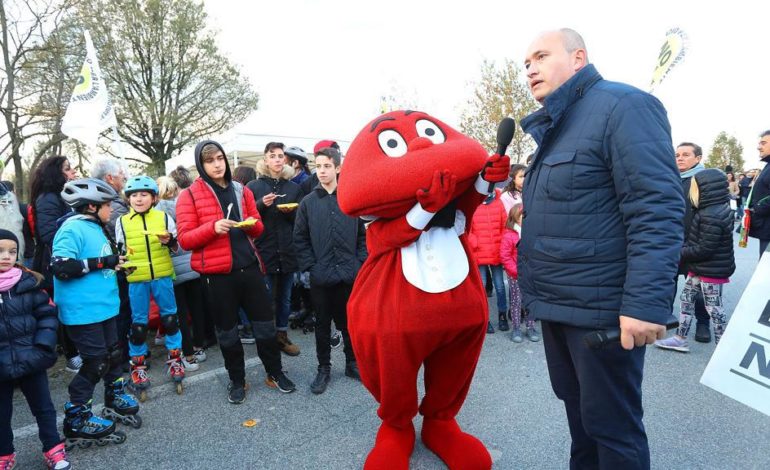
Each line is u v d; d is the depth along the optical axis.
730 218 3.98
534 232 1.92
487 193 2.21
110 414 3.00
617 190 1.67
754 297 1.75
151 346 4.65
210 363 4.19
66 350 3.94
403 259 2.18
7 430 2.46
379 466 2.34
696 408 3.06
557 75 1.89
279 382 3.49
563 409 3.10
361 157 2.12
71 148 16.23
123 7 18.94
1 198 3.93
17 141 14.45
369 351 2.25
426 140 2.08
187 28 20.22
